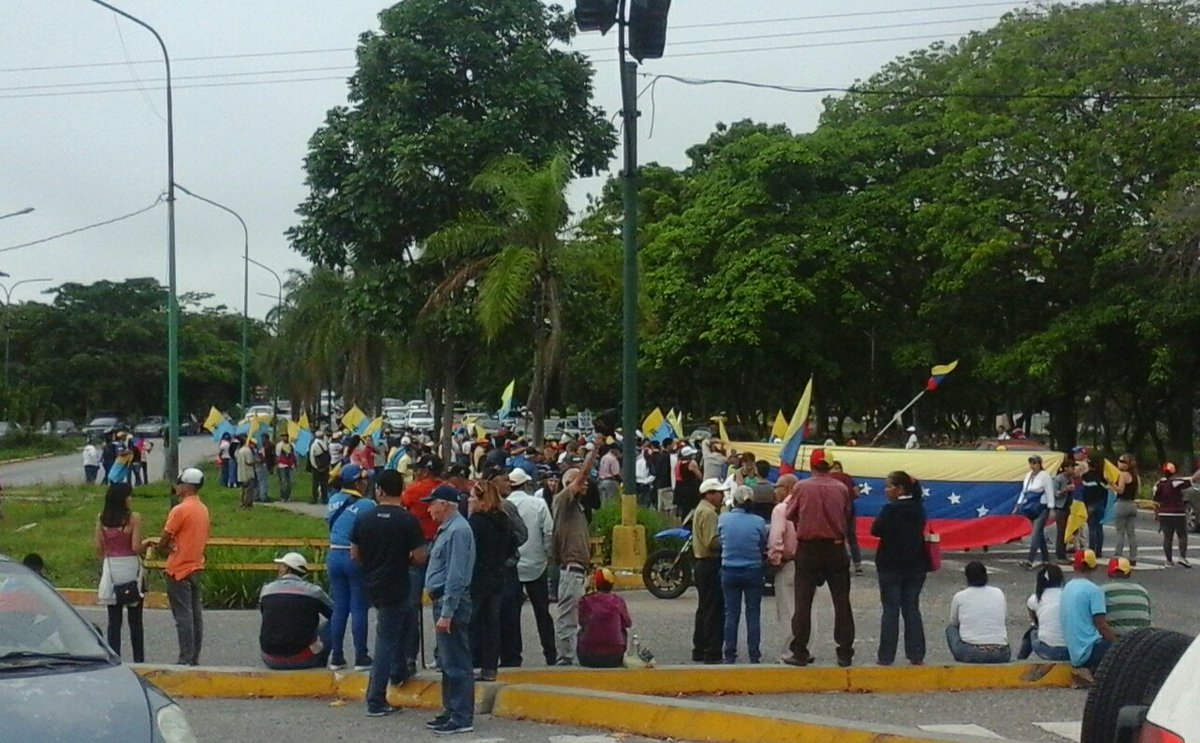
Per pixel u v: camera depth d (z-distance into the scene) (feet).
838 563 41.39
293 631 39.70
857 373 162.20
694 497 71.31
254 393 391.86
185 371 345.51
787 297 145.79
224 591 60.95
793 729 31.63
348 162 104.78
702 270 159.22
